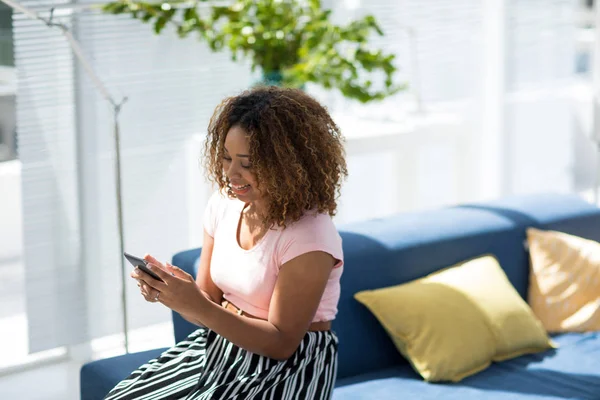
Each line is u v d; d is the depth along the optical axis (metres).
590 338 2.94
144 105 3.55
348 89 3.51
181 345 2.28
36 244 3.42
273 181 1.95
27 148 3.34
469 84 4.49
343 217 4.16
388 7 4.18
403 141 3.90
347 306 2.69
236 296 2.13
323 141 1.99
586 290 3.02
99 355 3.65
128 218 3.60
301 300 1.98
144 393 2.11
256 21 3.53
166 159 3.63
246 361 2.07
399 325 2.66
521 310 2.82
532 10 4.54
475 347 2.67
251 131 1.93
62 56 3.34
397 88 3.72
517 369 2.71
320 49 3.49
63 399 3.32
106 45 3.42
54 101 3.36
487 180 4.59
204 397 2.02
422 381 2.62
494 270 2.92
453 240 2.94
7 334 3.50
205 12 3.60
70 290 3.53
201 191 3.65
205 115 3.69
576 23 4.70
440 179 4.47
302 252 1.98
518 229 3.09
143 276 1.93
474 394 2.52
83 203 3.49
